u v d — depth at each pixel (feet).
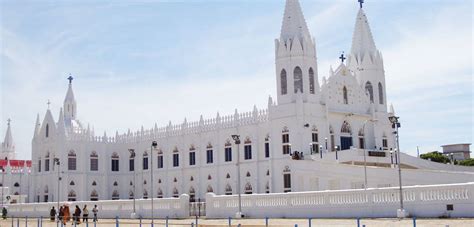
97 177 370.94
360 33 329.11
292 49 287.28
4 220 260.83
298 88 284.82
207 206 202.59
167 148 354.74
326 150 283.18
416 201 147.64
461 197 139.54
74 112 389.60
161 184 354.74
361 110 311.88
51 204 282.36
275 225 142.61
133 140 378.73
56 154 363.35
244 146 306.76
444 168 279.08
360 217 155.33
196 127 336.90
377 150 281.95
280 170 277.03
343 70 306.55
